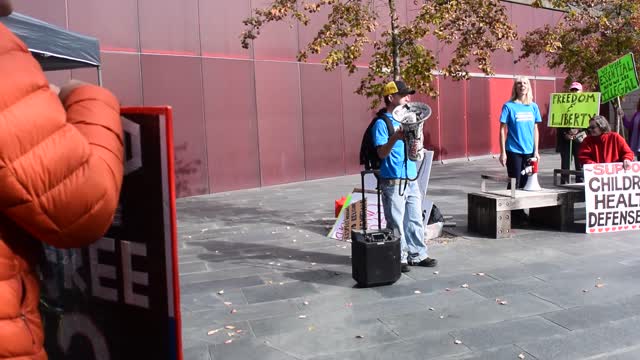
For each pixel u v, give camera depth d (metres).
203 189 11.86
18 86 1.30
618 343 3.75
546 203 7.07
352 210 7.33
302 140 13.70
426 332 4.03
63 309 1.77
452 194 10.85
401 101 5.37
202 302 4.85
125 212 1.72
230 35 12.23
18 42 1.41
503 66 19.58
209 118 11.92
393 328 4.13
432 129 17.39
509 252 6.22
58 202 1.33
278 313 4.53
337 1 7.57
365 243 5.03
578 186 7.79
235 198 11.37
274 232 7.82
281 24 13.08
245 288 5.23
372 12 7.97
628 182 7.10
